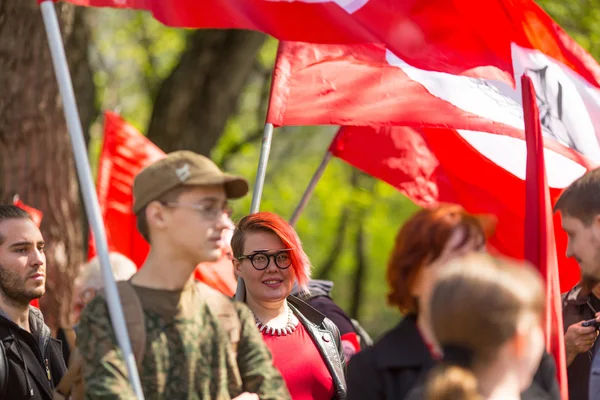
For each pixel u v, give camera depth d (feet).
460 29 32.37
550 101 35.96
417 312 21.18
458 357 16.40
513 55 34.81
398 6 31.53
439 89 34.65
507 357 16.38
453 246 20.25
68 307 53.78
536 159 28.55
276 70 34.19
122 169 49.60
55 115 54.29
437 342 16.71
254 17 29.58
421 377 20.01
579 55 37.09
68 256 54.24
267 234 29.37
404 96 34.06
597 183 23.99
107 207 48.96
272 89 33.73
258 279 29.19
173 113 81.87
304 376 28.58
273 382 21.66
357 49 35.24
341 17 30.60
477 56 32.45
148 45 118.32
